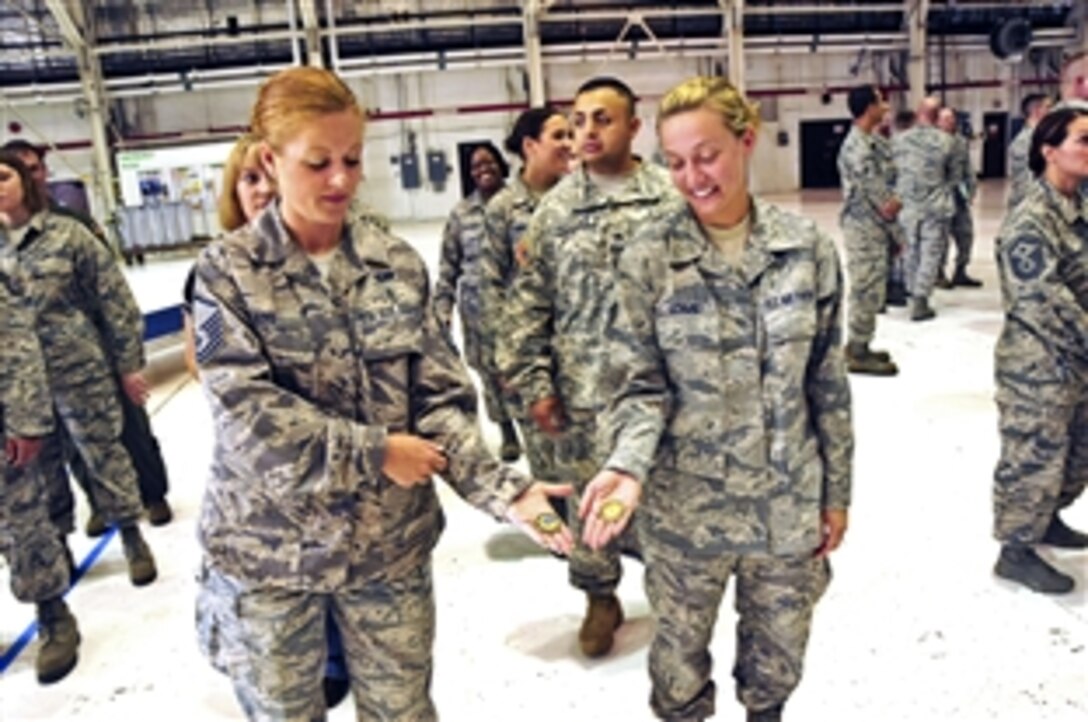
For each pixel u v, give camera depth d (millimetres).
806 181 15305
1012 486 2285
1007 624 2186
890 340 5125
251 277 1203
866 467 3266
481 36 13031
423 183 14227
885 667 2049
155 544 3096
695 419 1399
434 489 1425
